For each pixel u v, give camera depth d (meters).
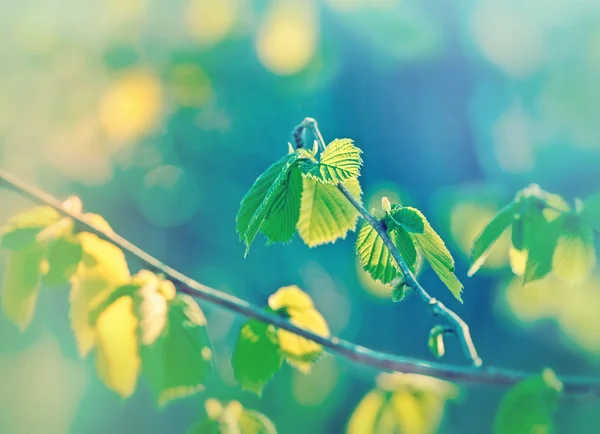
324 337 1.72
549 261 1.76
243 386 1.84
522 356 10.45
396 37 10.10
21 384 12.03
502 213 1.80
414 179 9.84
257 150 14.91
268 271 13.17
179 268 15.30
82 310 1.59
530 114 12.84
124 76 15.45
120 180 15.86
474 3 10.29
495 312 10.01
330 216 1.78
